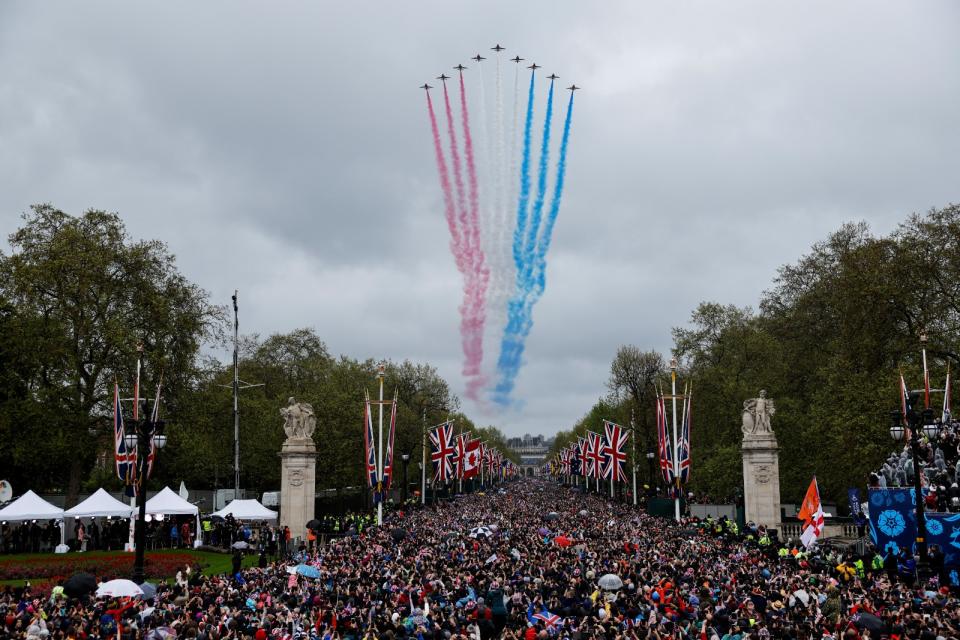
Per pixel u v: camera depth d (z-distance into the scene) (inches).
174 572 1854.1
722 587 1254.9
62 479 3494.1
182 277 3063.5
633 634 896.9
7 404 2657.5
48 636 956.0
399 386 4881.9
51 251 2746.1
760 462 2642.7
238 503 2445.9
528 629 989.2
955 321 2496.3
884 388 2304.4
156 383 2837.1
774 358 3410.4
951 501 1610.5
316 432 3385.8
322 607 1147.9
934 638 868.0
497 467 7716.5
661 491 4793.3
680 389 3922.2
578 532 2301.9
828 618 1073.5
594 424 5812.0
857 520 2071.9
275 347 4938.5
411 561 1656.0
